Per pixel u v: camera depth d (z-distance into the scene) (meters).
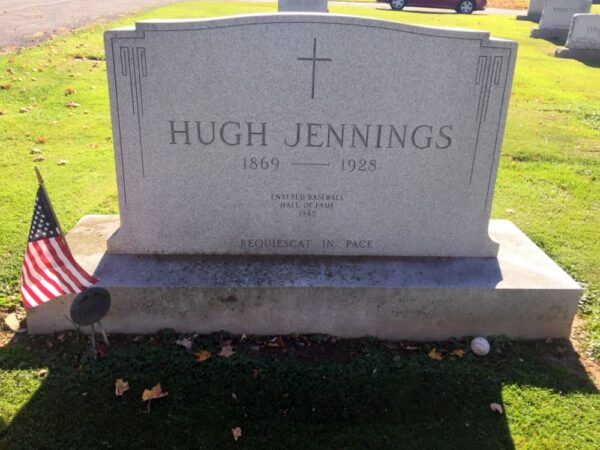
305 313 2.11
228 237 2.26
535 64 7.71
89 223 2.54
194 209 2.21
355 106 2.10
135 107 2.05
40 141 4.02
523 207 3.32
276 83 2.05
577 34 8.27
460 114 2.12
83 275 2.02
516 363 2.04
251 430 1.70
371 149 2.16
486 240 2.31
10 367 1.92
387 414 1.77
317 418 1.75
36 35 7.41
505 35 10.02
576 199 3.46
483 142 2.16
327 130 2.13
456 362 2.03
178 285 2.06
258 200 2.21
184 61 2.01
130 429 1.69
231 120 2.09
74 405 1.76
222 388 1.85
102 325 2.10
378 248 2.31
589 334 2.21
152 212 2.21
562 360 2.08
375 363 1.98
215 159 2.14
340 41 2.01
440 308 2.12
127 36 1.96
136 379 1.87
